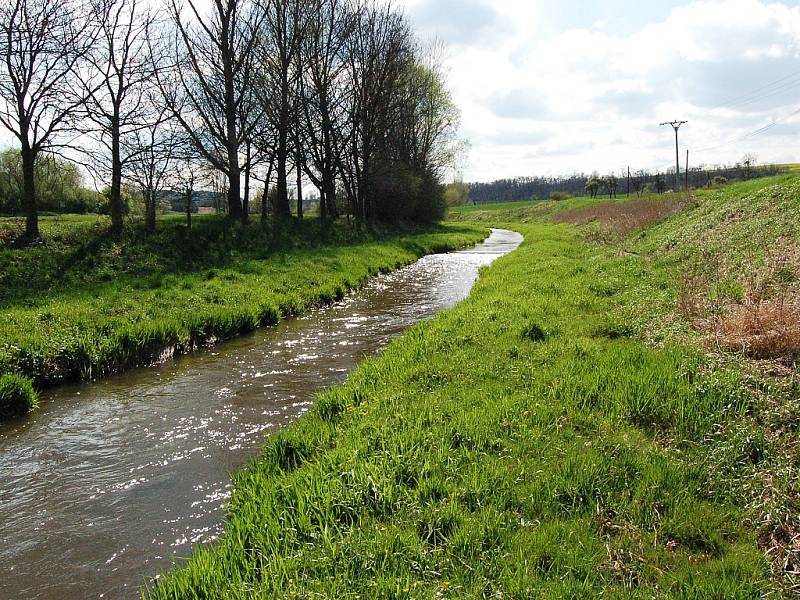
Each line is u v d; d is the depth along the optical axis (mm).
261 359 10547
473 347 9109
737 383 6082
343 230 33656
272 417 7531
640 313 10500
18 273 15969
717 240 14938
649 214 26828
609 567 3666
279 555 3877
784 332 6812
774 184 19031
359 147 38312
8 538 4832
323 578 3635
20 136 19031
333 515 4375
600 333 9828
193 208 38344
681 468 4820
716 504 4348
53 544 4727
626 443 5332
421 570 3691
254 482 5176
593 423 5848
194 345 11500
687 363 7027
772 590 3414
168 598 3670
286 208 33062
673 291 11281
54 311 11617
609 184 92062
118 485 5738
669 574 3578
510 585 3451
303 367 9930
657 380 6625
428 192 52344
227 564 3887
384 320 13930
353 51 34188
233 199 27922
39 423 7488
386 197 44000
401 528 4168
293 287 16859
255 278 17547
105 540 4773
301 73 30156
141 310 12297
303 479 4992
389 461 5117
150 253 20000
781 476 4465
